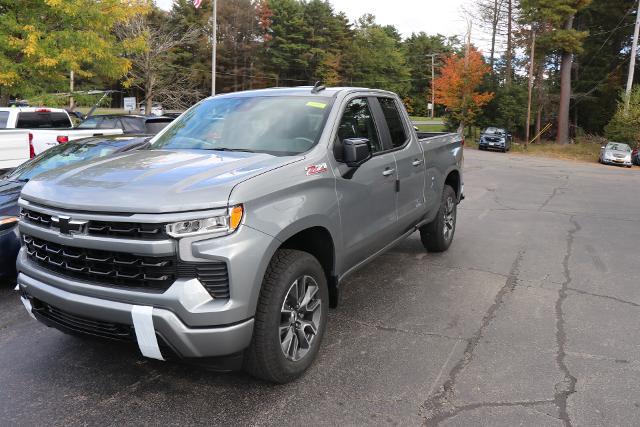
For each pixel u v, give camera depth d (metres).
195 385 3.47
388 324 4.52
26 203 3.33
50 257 3.20
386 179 4.65
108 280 2.98
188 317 2.80
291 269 3.28
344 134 4.19
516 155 35.44
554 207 11.38
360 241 4.23
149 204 2.82
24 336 4.27
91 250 2.98
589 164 30.59
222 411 3.17
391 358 3.88
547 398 3.33
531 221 9.51
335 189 3.82
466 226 8.88
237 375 3.61
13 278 5.35
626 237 8.20
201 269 2.85
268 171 3.27
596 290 5.50
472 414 3.14
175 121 4.75
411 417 3.11
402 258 6.66
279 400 3.29
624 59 45.97
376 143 4.75
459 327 4.47
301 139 3.95
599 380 3.57
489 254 6.95
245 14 62.31
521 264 6.48
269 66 66.06
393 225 4.87
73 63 15.02
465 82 43.88
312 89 4.49
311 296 3.58
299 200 3.40
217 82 58.03
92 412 3.15
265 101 4.47
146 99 34.34
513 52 52.19
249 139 4.07
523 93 44.78
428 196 5.83
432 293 5.34
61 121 13.60
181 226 2.81
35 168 6.69
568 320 4.65
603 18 47.38
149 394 3.36
